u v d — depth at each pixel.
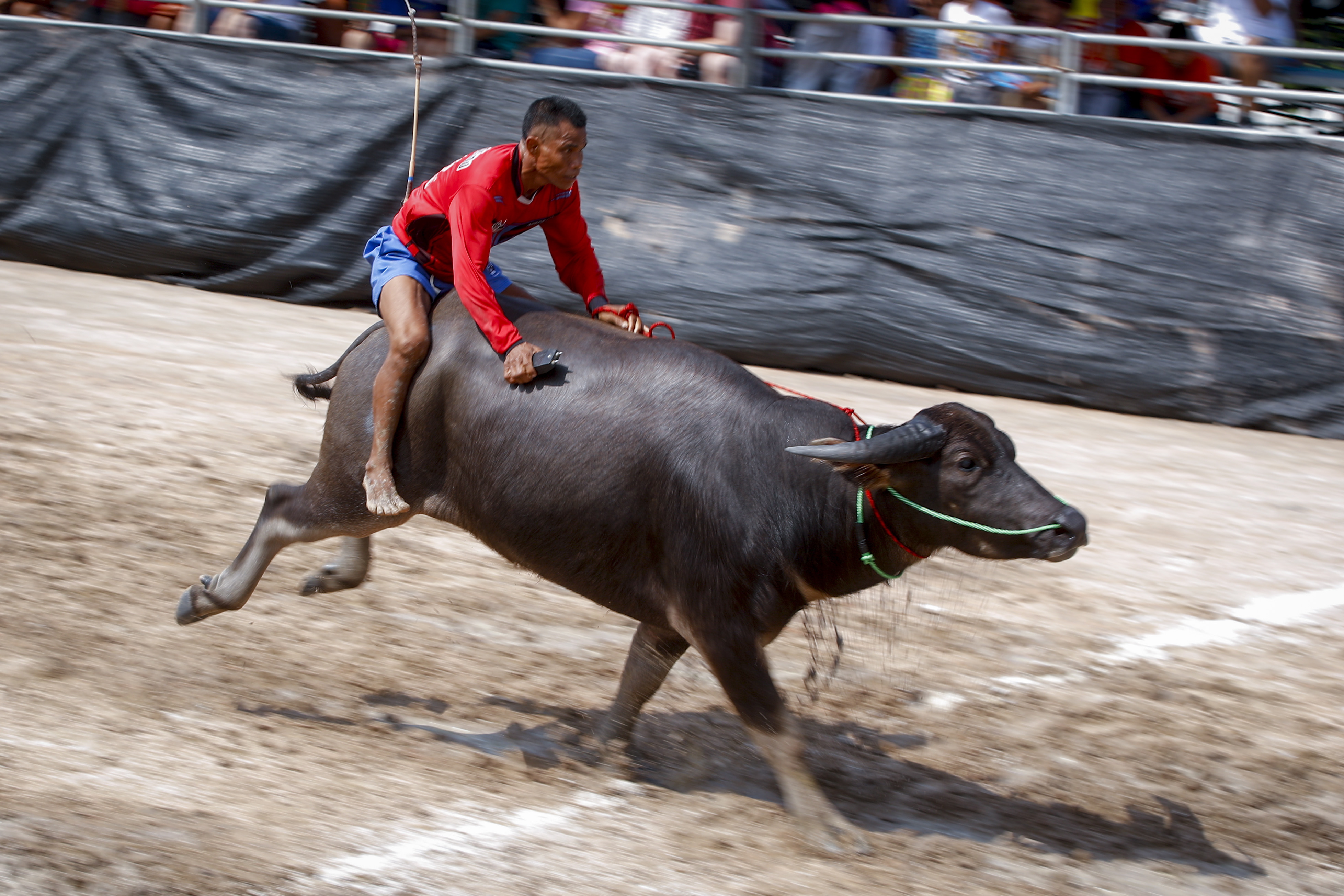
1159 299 14.28
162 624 7.49
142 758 5.86
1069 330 14.44
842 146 15.09
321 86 16.61
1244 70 14.98
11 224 17.38
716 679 6.12
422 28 16.91
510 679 7.34
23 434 10.16
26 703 6.27
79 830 5.03
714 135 15.38
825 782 6.53
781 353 15.12
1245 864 6.09
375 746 6.36
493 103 16.09
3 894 4.59
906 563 5.72
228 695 6.76
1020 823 6.28
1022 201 14.62
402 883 5.01
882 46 15.66
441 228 6.37
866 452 5.25
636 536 5.83
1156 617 8.83
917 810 6.32
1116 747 7.09
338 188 16.41
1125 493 11.30
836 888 5.40
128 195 16.98
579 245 6.84
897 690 7.61
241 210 16.61
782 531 5.61
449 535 9.34
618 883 5.22
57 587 7.75
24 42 17.48
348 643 7.59
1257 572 9.71
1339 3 15.76
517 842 5.50
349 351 6.55
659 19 16.27
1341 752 7.17
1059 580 9.34
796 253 15.03
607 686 7.36
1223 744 7.18
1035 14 15.37
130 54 17.19
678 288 15.19
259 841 5.20
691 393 5.79
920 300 14.76
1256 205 14.18
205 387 11.90
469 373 6.07
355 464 6.35
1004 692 7.64
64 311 14.62
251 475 9.90
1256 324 14.08
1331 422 13.96
